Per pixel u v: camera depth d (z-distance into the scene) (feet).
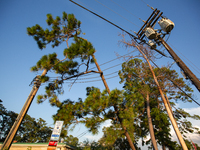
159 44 36.24
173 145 50.93
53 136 22.13
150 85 51.93
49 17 34.06
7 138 21.06
